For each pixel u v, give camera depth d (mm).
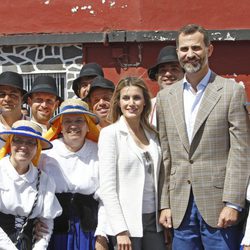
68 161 5258
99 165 5004
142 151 5020
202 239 4875
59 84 12148
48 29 12148
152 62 11922
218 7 11875
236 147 4723
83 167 5262
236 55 11820
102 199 4922
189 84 4934
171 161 5012
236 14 11852
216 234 4801
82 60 12039
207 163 4805
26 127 4984
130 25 12008
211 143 4789
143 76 11914
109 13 12039
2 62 12242
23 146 4938
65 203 5203
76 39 11984
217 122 4777
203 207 4805
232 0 11836
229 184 4719
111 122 5199
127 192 4934
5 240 4809
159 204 5008
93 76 6883
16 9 12234
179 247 4914
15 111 6156
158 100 5105
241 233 4848
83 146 5316
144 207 4977
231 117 4754
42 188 5062
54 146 5312
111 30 12023
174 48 6582
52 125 5375
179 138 4898
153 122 5980
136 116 5027
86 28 12062
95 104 6090
